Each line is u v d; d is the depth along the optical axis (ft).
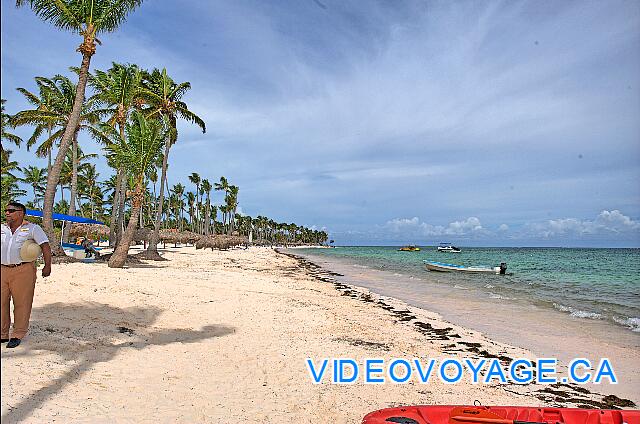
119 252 65.26
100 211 243.40
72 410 15.81
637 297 68.90
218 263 108.99
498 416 16.24
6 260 20.54
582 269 140.97
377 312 49.19
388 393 22.68
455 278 101.04
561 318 48.98
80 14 63.31
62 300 33.53
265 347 29.04
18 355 19.99
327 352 29.48
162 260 99.14
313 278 91.71
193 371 22.44
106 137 102.32
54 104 103.04
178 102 101.14
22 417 14.56
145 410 17.03
